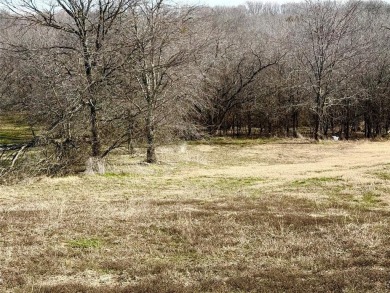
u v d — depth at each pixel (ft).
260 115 161.79
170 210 41.57
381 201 45.70
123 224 35.78
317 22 144.77
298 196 49.47
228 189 57.77
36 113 75.36
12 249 29.14
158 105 83.97
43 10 74.95
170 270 25.13
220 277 23.85
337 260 25.77
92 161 73.36
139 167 79.77
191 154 103.86
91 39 77.97
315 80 144.87
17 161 72.54
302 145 129.59
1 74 93.25
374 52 154.61
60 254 28.17
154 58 85.46
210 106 140.67
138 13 81.25
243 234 32.22
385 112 156.46
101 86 74.84
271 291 21.39
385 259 25.90
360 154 106.22
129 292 21.74
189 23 89.86
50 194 54.65
